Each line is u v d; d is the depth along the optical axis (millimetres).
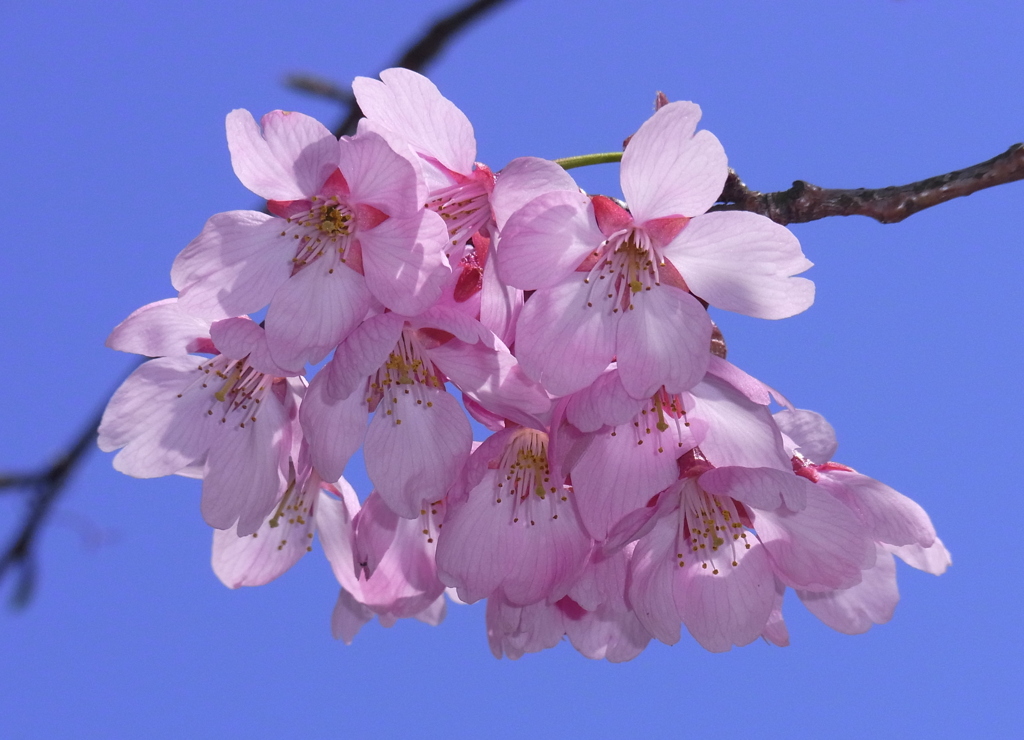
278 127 513
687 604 527
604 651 538
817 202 527
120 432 530
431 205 518
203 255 517
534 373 512
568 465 511
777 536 525
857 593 537
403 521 538
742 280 513
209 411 532
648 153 510
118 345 528
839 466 533
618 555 527
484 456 517
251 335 515
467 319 511
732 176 530
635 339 513
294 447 530
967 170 520
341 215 516
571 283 515
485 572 524
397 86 514
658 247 515
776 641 532
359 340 509
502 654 539
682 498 527
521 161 511
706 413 522
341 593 553
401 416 521
